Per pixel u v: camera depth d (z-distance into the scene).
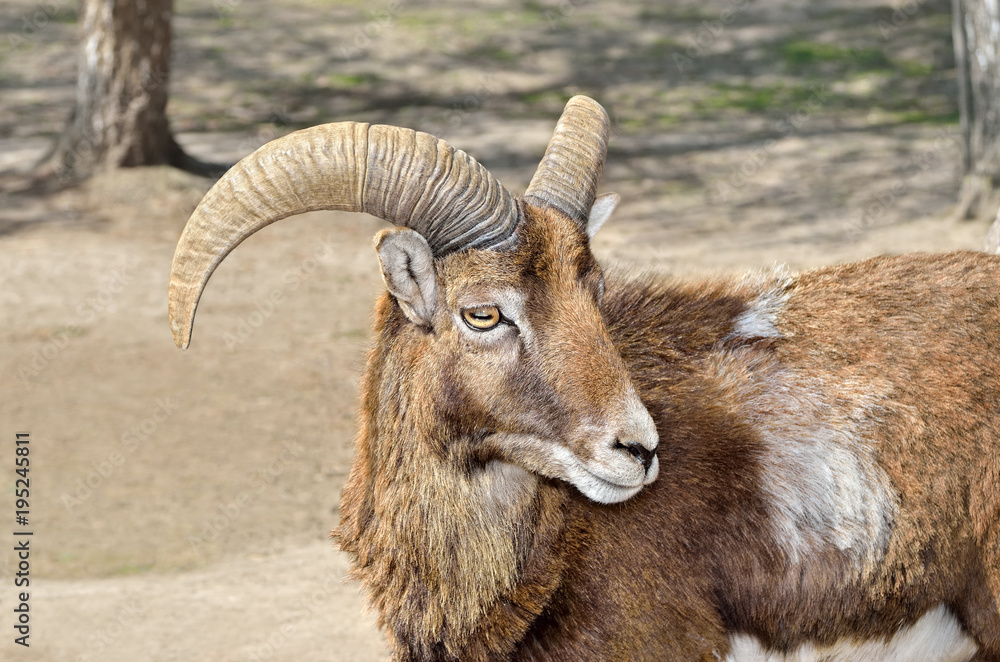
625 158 23.75
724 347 5.97
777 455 5.66
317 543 10.30
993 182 18.75
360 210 5.28
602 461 5.03
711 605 5.63
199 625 8.38
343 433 12.90
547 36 31.52
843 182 21.78
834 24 31.64
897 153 23.23
